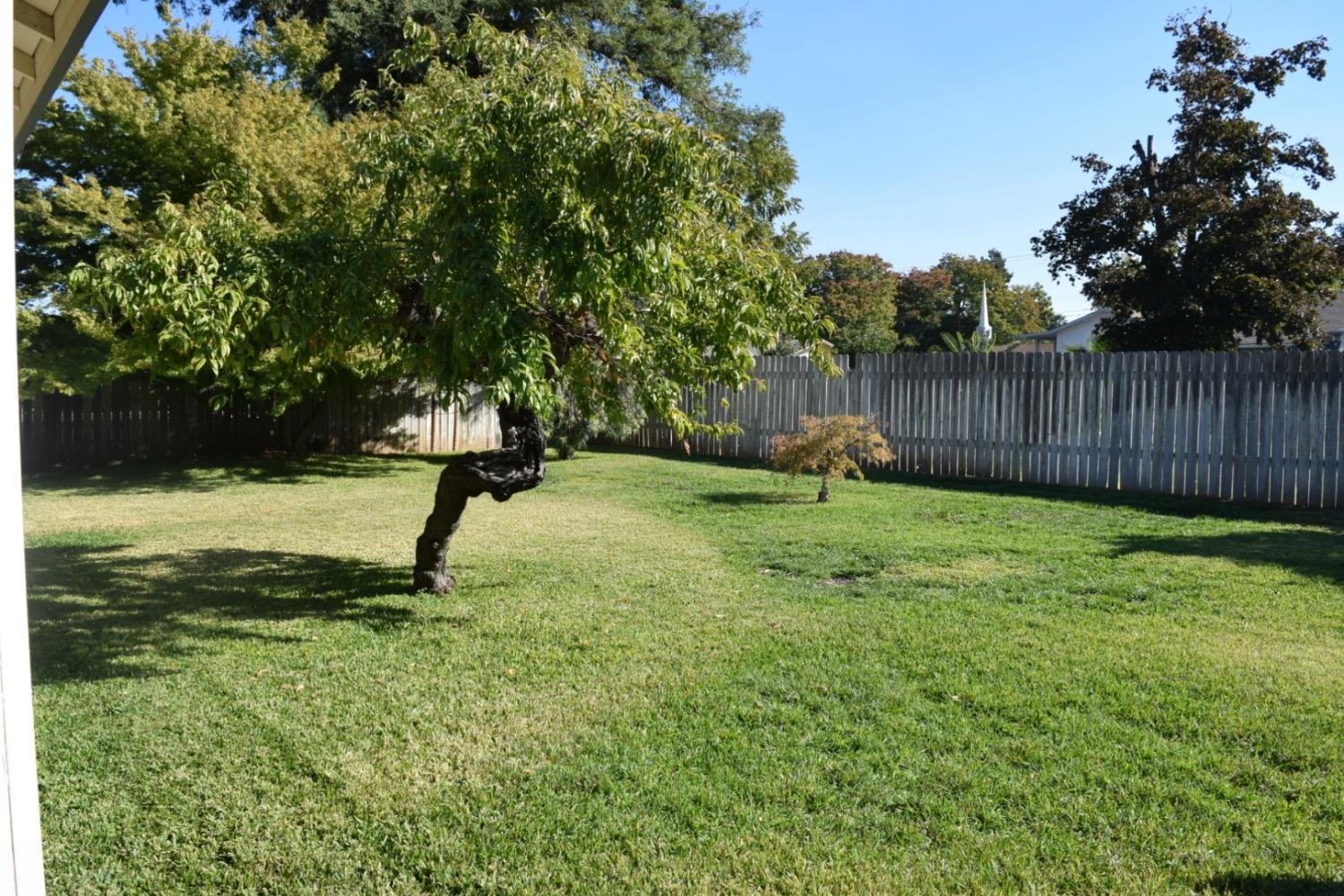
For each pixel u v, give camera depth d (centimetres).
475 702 413
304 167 1257
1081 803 314
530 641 509
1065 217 2109
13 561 166
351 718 395
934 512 968
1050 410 1216
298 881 272
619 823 304
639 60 2131
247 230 535
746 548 774
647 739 372
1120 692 418
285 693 425
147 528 905
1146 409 1120
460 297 473
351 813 312
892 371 1396
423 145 561
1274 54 1941
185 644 502
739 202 527
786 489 1166
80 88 1308
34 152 1348
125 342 1262
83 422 1466
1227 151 1952
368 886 270
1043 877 270
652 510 1002
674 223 504
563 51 543
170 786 330
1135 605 569
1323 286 1897
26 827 170
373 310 563
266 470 1446
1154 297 1897
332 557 755
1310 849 282
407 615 567
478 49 568
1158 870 274
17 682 167
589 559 738
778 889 268
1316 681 429
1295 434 995
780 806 316
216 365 494
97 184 1277
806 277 1089
